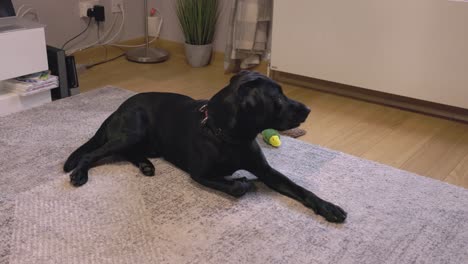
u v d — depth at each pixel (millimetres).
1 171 1828
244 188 1649
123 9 3557
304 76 3043
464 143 2258
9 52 2311
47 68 2514
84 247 1412
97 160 1852
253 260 1379
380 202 1704
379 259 1407
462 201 1729
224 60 3238
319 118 2496
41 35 2424
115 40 3574
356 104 2699
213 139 1641
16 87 2422
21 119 2309
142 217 1562
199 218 1566
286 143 2152
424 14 2344
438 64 2396
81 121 2307
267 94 1583
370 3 2475
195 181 1766
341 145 2197
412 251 1450
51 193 1690
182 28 3389
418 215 1634
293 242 1465
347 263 1384
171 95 1939
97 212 1584
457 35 2297
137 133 1864
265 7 2967
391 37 2479
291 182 1699
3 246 1407
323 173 1892
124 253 1390
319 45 2725
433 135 2336
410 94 2533
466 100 2387
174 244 1435
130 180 1789
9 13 2420
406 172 1925
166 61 3463
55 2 3113
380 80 2598
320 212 1593
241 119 1578
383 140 2264
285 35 2822
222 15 3281
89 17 3330
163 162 1936
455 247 1477
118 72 3170
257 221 1561
